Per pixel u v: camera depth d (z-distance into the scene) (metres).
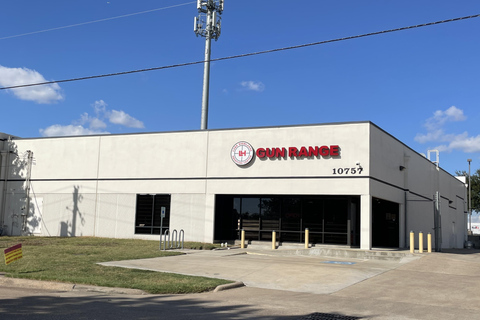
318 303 10.25
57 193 30.09
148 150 28.22
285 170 24.84
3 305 9.02
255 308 9.42
